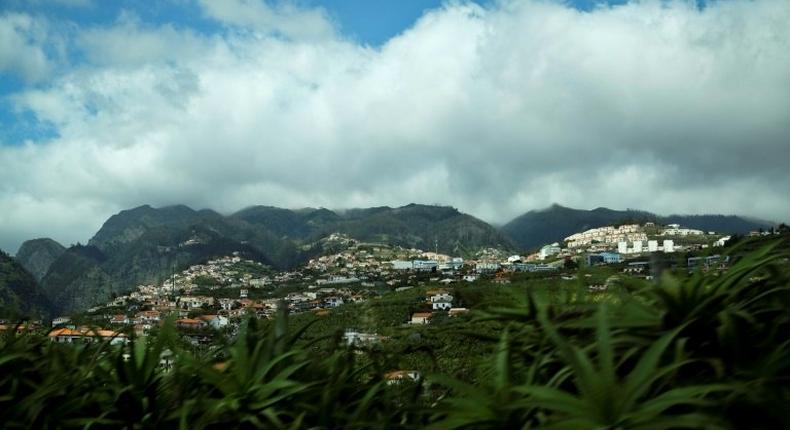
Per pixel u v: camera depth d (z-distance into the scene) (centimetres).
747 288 234
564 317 274
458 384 235
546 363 244
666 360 219
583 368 195
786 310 217
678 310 225
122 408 282
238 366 283
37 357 323
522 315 296
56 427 276
